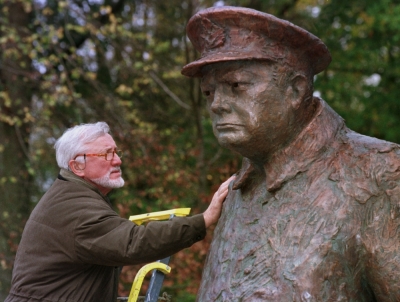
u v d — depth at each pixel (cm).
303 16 871
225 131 231
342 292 215
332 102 879
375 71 900
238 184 248
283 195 232
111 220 284
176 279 779
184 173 774
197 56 820
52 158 818
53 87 775
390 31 866
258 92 227
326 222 220
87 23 788
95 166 309
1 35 833
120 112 804
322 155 232
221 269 236
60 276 292
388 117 857
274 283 219
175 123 902
